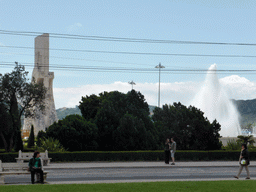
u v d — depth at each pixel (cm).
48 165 2998
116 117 3881
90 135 3744
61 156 3322
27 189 1504
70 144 3697
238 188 1580
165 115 4059
